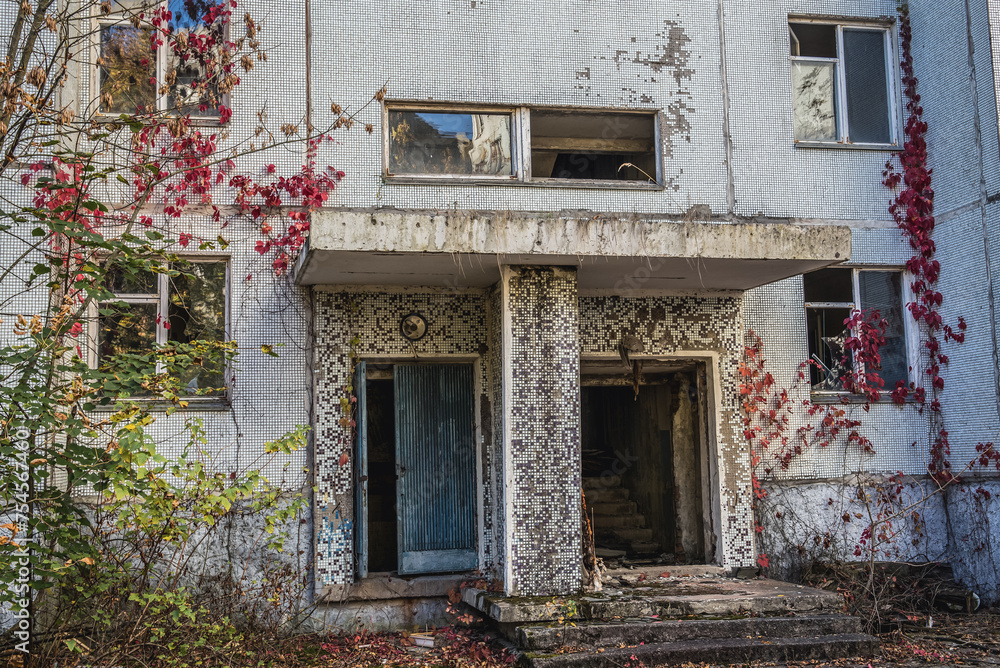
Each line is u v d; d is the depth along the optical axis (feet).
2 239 24.99
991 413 30.19
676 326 30.55
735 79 32.19
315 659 24.18
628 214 30.32
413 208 29.12
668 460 36.73
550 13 30.94
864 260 32.68
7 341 24.62
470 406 29.14
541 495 25.90
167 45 28.35
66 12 24.76
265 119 28.35
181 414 26.89
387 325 28.37
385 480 35.73
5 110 22.53
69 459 19.95
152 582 24.80
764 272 27.84
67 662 21.88
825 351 32.60
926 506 31.89
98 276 21.30
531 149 30.81
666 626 23.68
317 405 27.55
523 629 23.27
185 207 27.55
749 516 30.32
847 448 31.89
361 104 29.12
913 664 23.07
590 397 49.37
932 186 33.06
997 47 30.40
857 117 33.81
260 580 26.37
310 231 22.91
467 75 30.04
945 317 32.35
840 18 33.55
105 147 26.23
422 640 25.70
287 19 28.94
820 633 24.49
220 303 27.99
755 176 31.89
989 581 29.78
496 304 27.91
